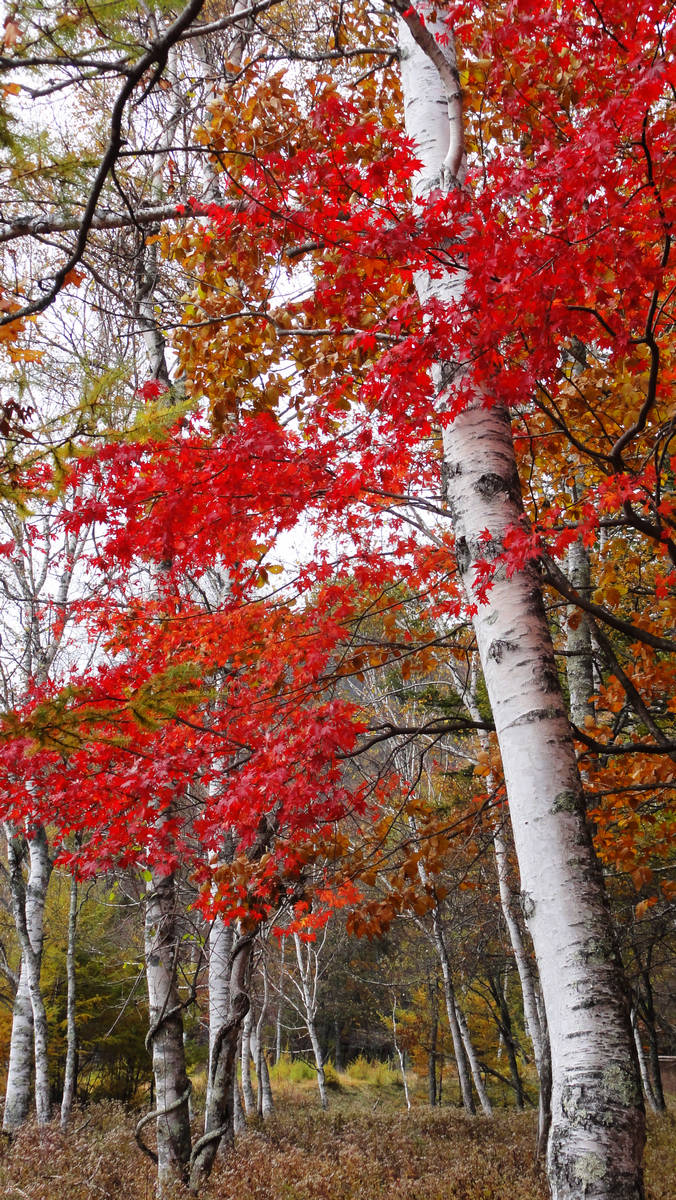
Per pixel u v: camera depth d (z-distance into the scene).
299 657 3.92
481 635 2.62
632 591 5.20
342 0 4.52
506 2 2.56
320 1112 13.65
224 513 3.24
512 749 2.41
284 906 4.35
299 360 4.14
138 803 3.73
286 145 3.52
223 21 2.70
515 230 2.29
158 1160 5.65
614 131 2.00
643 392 3.19
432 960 15.73
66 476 2.72
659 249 2.64
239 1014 5.84
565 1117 1.98
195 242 3.97
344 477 3.25
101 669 4.09
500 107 3.16
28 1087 9.35
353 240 2.72
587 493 3.63
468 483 2.76
